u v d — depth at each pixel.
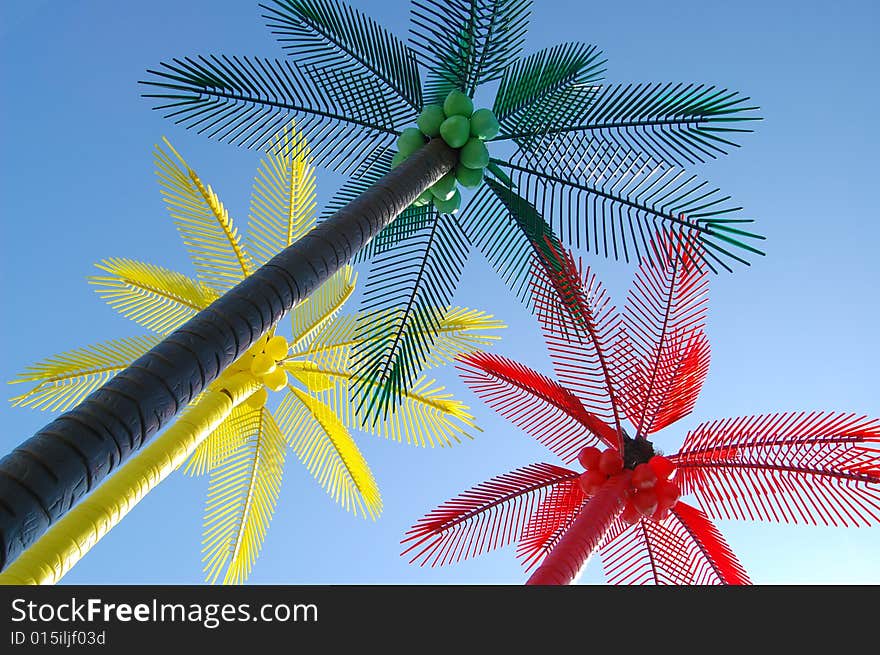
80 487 4.17
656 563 10.27
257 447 14.98
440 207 8.59
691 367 10.05
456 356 10.93
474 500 10.11
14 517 3.82
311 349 14.91
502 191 8.66
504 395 10.73
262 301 5.67
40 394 13.46
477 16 8.34
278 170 13.88
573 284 9.31
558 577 7.77
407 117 8.94
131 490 9.59
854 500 8.95
